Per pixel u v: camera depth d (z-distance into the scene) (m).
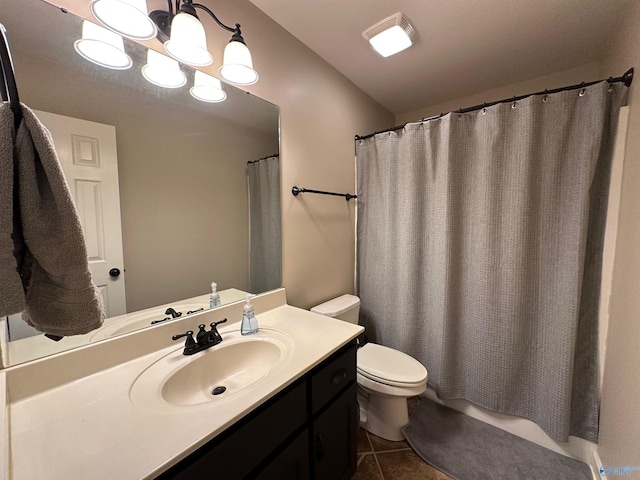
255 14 1.29
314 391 0.95
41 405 0.70
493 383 1.56
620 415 1.04
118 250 0.94
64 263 0.55
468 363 1.66
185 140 1.10
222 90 1.20
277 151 1.46
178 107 1.08
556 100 1.32
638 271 0.96
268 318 1.31
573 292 1.29
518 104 1.41
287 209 1.53
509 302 1.48
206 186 1.18
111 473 0.51
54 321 0.56
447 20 1.36
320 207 1.76
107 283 0.91
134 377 0.83
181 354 0.96
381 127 2.37
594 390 1.32
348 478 1.18
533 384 1.47
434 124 1.67
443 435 1.54
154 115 1.01
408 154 1.76
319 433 0.98
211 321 1.16
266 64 1.36
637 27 1.13
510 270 1.47
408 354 1.84
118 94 0.91
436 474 1.32
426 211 1.77
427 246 1.78
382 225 2.00
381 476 1.31
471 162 1.58
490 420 1.61
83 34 0.83
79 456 0.55
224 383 0.99
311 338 1.09
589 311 1.33
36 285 0.55
